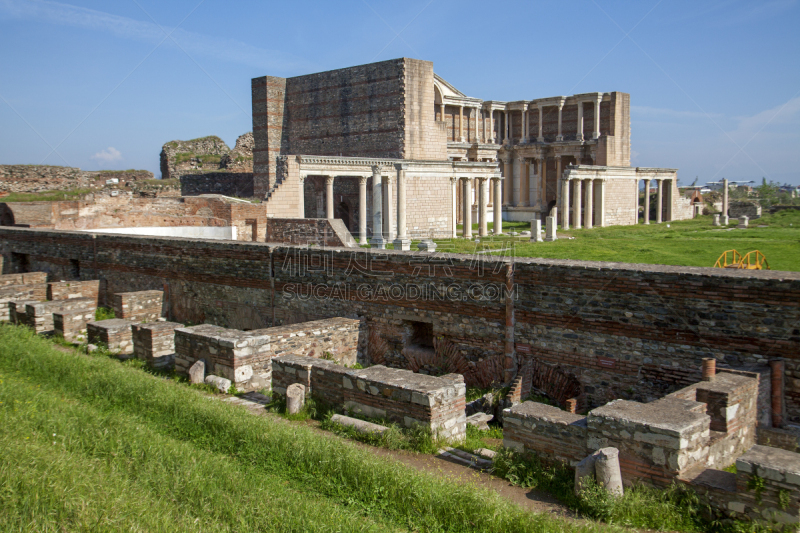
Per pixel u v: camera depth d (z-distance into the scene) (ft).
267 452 29.09
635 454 24.86
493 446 33.40
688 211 241.14
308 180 173.17
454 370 47.44
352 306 53.98
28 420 31.68
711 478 23.66
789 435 30.42
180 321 70.23
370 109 159.02
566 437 27.12
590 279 39.86
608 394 39.70
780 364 32.96
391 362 51.67
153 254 72.69
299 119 174.91
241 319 63.62
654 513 23.07
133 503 22.82
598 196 200.95
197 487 24.58
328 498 25.02
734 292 34.45
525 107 225.56
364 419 34.55
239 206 110.93
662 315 37.19
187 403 35.06
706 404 28.25
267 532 21.62
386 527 22.38
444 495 24.20
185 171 231.30
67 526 21.35
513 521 22.30
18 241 95.20
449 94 200.44
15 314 63.16
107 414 33.63
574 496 25.12
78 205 113.39
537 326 42.65
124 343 53.93
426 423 31.71
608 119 217.56
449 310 47.29
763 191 379.35
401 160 142.92
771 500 21.50
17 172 164.04
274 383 39.68
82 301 63.57
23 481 23.70
